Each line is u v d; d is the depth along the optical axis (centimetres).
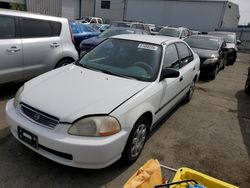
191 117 478
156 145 355
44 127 246
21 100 273
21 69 464
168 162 318
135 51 368
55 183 258
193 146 366
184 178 209
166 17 3162
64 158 244
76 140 233
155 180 202
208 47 890
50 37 508
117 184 265
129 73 334
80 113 242
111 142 240
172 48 403
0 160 285
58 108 249
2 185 249
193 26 3045
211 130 429
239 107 572
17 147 311
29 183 255
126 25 1675
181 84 422
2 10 440
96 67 354
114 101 262
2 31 432
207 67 811
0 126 357
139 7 3300
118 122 250
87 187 257
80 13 3120
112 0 3494
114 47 385
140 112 279
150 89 307
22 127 256
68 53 543
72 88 284
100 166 246
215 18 2916
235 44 1304
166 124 432
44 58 498
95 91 279
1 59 428
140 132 300
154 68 339
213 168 317
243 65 1358
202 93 664
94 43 836
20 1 2162
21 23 459
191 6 2994
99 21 2573
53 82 301
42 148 252
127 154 278
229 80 875
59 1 2370
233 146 380
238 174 310
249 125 468
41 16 496
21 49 454
